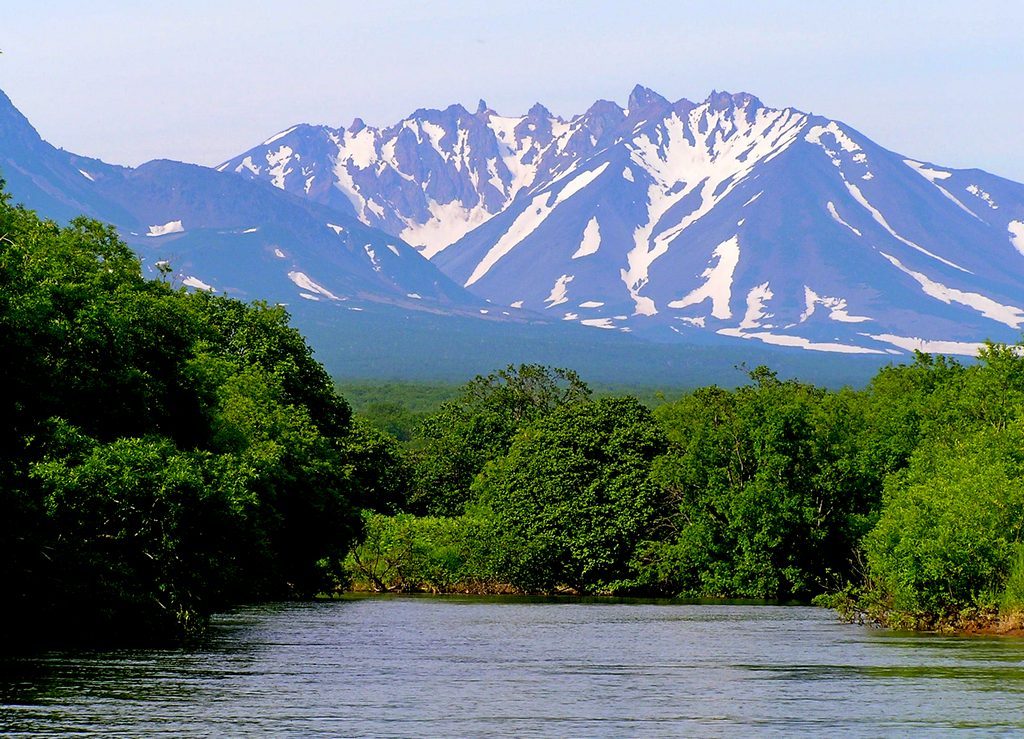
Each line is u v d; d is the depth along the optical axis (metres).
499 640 83.56
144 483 76.50
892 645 79.94
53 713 49.75
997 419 136.12
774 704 54.03
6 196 77.12
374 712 51.28
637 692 57.50
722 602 142.00
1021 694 57.06
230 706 52.12
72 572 74.00
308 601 131.75
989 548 90.38
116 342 84.12
